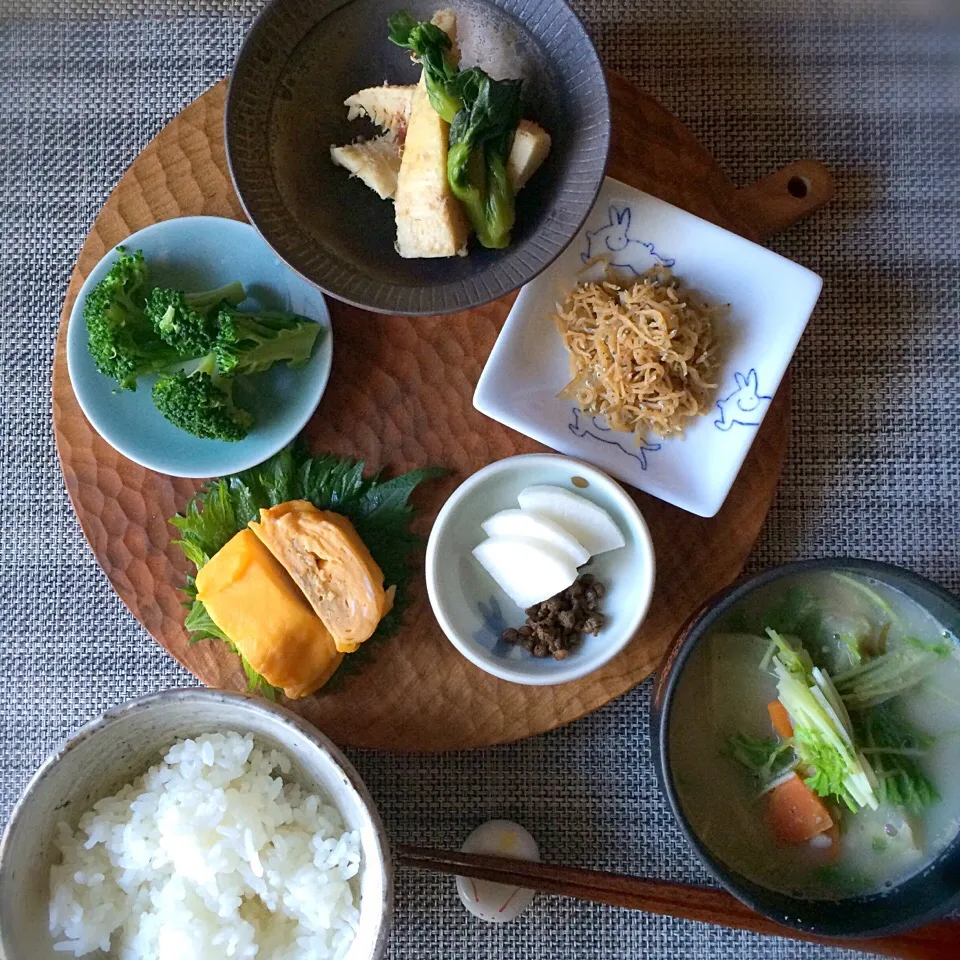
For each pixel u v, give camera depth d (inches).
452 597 17.2
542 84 17.1
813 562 15.2
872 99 18.6
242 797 16.6
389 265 17.5
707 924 18.1
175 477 17.7
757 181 17.9
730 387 17.6
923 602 16.0
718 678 16.7
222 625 16.9
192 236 17.4
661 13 18.6
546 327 17.8
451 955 18.1
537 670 16.8
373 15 17.1
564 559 16.9
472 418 17.7
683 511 17.6
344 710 17.4
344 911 16.3
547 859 18.1
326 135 17.6
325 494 17.6
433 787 18.1
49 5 19.0
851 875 16.4
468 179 16.5
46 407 18.8
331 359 17.5
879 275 18.5
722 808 16.6
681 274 17.6
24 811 14.8
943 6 18.7
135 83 18.9
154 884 16.6
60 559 18.6
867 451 18.4
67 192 18.9
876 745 16.5
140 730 16.0
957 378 18.4
